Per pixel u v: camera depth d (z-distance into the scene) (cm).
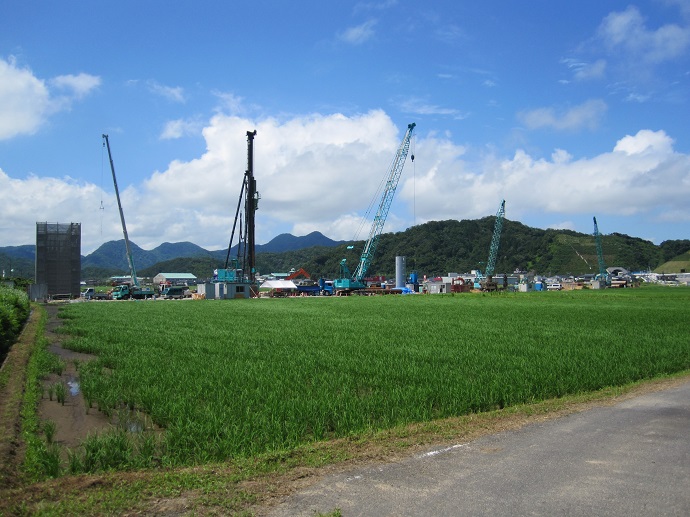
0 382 1728
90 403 1499
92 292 10025
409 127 10531
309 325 3744
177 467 925
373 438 1055
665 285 17400
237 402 1337
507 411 1294
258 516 705
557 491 777
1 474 869
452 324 3794
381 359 2084
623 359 2069
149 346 2578
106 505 738
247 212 9956
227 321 4128
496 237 15725
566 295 9469
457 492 778
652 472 855
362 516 700
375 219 11269
